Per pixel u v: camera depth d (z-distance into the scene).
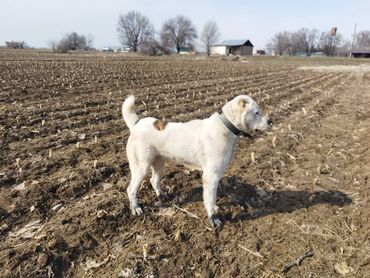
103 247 1.45
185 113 3.66
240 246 1.48
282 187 2.01
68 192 1.83
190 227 1.58
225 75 8.50
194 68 10.58
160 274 1.31
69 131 2.81
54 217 1.64
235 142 1.55
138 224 1.60
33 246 1.40
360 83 7.65
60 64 9.29
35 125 2.89
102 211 1.62
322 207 1.78
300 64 16.86
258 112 1.50
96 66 9.16
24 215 1.64
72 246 1.42
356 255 1.43
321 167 2.32
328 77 8.83
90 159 2.27
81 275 1.31
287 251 1.46
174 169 2.12
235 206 1.75
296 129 3.22
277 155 2.52
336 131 3.26
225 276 1.32
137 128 1.60
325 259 1.41
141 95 4.52
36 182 1.88
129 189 1.65
